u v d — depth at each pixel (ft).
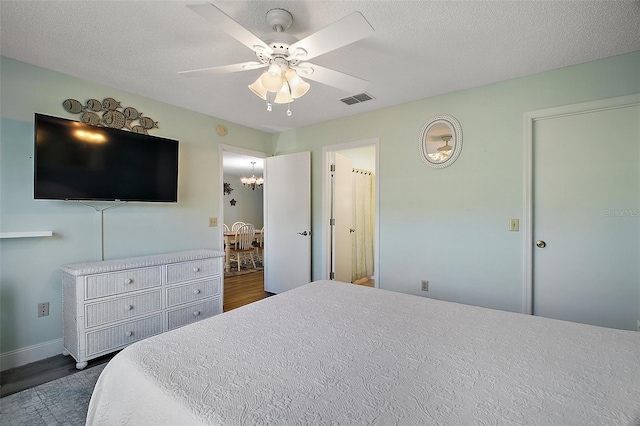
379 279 11.10
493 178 8.86
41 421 5.34
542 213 8.25
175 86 8.90
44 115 7.28
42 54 7.08
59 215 7.96
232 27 4.60
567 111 7.80
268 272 14.25
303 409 2.59
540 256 8.30
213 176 11.74
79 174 7.86
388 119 10.84
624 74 7.17
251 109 10.97
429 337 4.09
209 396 2.77
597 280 7.61
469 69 7.95
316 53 5.30
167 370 3.22
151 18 5.77
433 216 9.93
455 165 9.49
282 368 3.28
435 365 3.34
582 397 2.75
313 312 5.06
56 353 7.87
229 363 3.38
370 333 4.22
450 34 6.33
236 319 4.72
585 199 7.72
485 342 3.93
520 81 8.43
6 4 5.32
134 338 8.00
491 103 8.86
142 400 2.95
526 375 3.13
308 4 5.36
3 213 7.14
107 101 8.82
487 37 6.45
